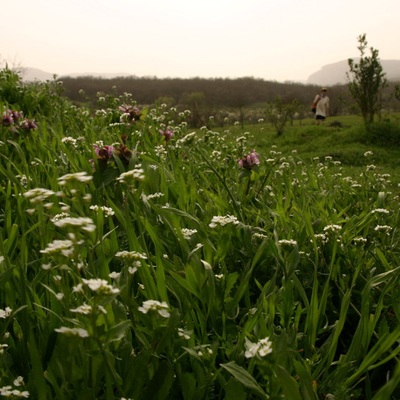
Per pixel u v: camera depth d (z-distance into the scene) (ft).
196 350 5.41
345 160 47.57
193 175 13.32
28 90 25.30
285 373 4.24
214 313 6.42
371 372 6.39
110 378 4.84
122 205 9.29
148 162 10.64
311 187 14.84
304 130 66.85
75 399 4.48
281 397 4.54
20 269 5.93
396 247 10.25
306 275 8.09
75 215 7.88
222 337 6.11
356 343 6.04
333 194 13.46
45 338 5.22
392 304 7.04
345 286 7.91
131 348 5.28
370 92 62.23
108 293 4.09
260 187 12.67
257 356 4.58
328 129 66.49
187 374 4.92
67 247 4.34
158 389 4.77
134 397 4.76
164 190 10.14
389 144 56.18
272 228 9.79
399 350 5.58
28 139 14.25
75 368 4.64
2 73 28.07
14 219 9.21
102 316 5.15
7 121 14.85
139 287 6.43
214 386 5.56
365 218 10.27
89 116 24.41
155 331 5.06
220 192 11.51
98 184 9.89
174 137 17.69
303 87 273.33
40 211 6.21
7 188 10.06
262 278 7.97
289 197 11.09
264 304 6.21
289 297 6.59
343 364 5.74
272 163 14.43
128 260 5.33
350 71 62.59
